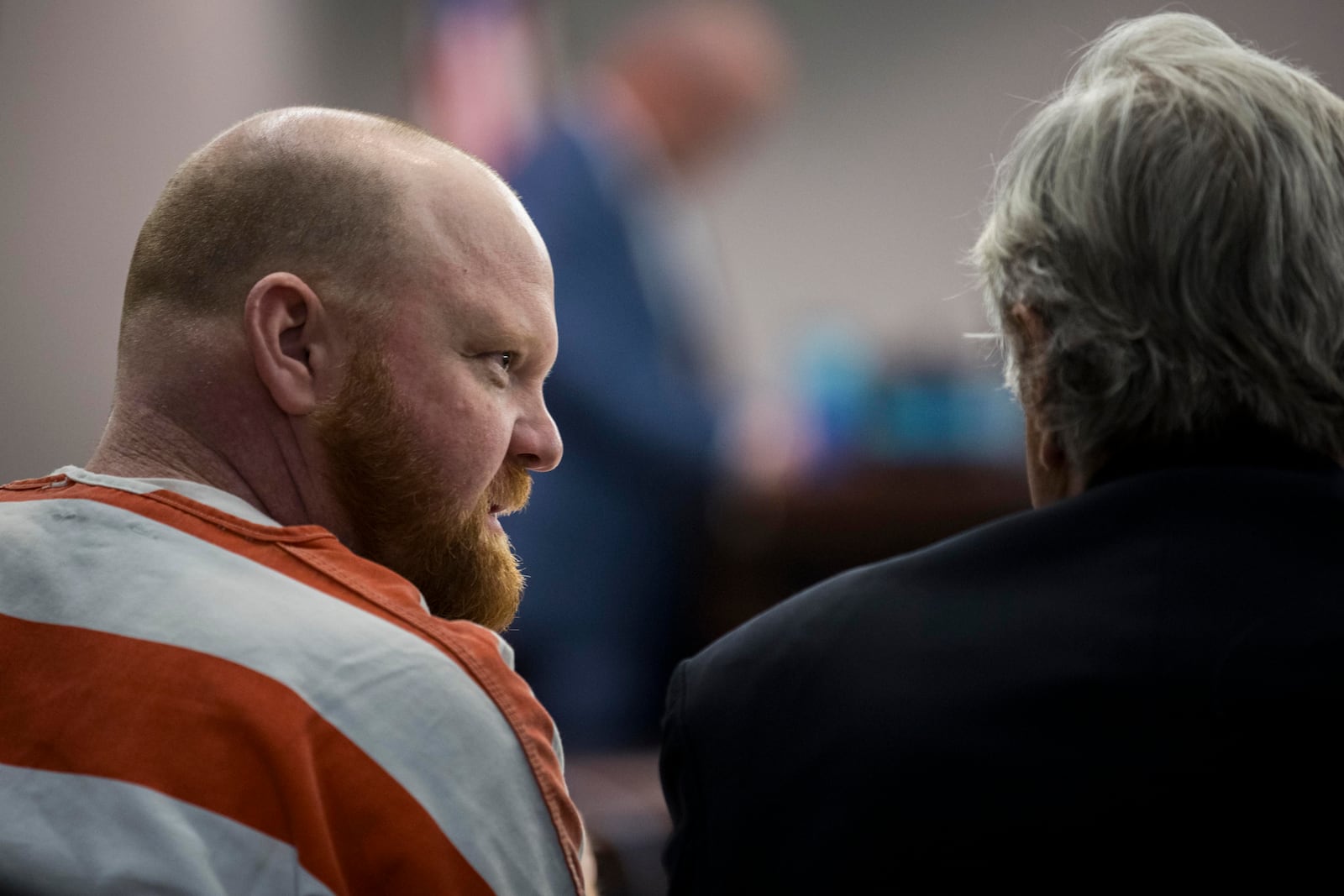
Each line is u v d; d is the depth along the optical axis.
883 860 2.32
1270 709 2.20
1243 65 2.50
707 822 2.50
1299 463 2.49
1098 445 2.55
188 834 2.34
